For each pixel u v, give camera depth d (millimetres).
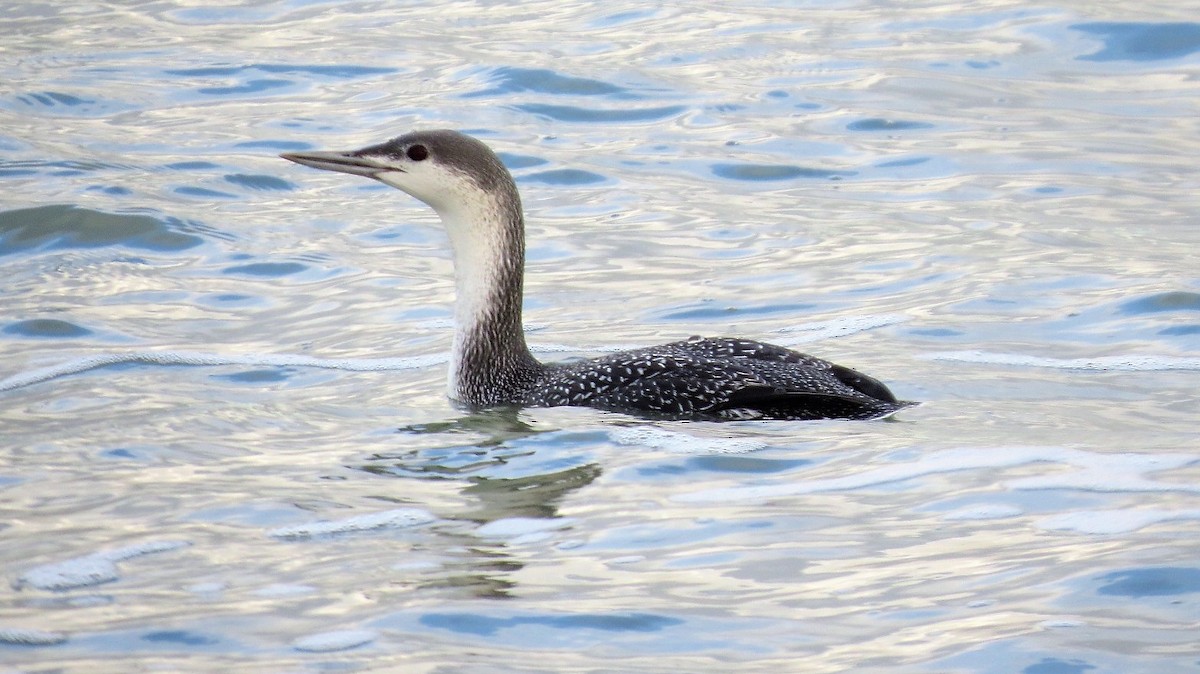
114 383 12695
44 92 22250
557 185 18797
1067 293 14586
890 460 10328
